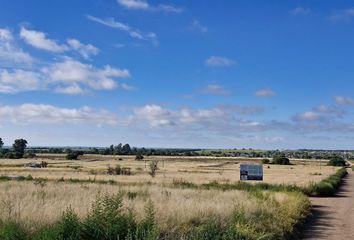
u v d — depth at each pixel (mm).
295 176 79250
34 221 11539
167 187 39781
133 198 22781
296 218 19781
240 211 16484
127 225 11016
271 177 74562
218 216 15508
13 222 10531
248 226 14445
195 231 12578
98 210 11219
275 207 20922
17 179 49875
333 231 18469
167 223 13492
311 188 42562
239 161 172750
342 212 26812
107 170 81812
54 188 30984
